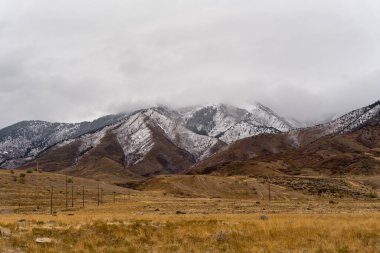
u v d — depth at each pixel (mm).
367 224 34969
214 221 37500
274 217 44500
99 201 121562
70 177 163375
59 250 25062
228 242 28594
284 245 27641
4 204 104500
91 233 29531
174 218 41344
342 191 189750
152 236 29906
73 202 115938
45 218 41969
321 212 65312
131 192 161875
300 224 35094
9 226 30000
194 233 30984
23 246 25328
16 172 150625
